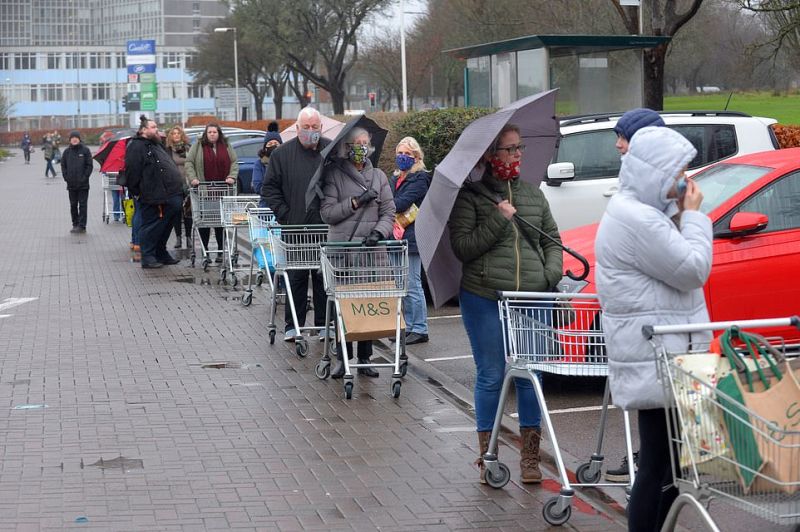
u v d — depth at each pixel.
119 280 16.86
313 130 10.79
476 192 6.60
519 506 6.35
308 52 61.19
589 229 10.23
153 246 18.31
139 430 8.06
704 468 4.39
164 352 11.10
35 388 9.45
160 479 6.86
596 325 6.36
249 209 14.22
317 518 6.13
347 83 82.75
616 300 4.81
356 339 9.27
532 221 6.68
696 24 34.62
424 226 6.52
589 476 6.70
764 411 4.24
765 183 9.19
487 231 6.49
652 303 4.76
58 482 6.77
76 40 164.00
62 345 11.48
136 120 80.19
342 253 9.31
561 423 8.40
